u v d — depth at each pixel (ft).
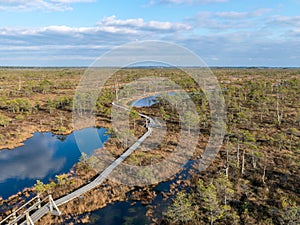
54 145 134.82
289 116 155.74
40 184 83.61
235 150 106.42
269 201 73.41
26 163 112.68
